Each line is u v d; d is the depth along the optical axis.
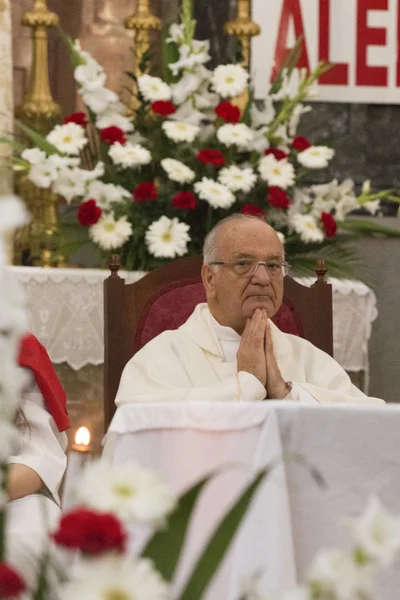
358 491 3.94
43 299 8.94
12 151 10.34
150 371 6.60
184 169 9.20
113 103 9.71
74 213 10.66
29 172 9.48
